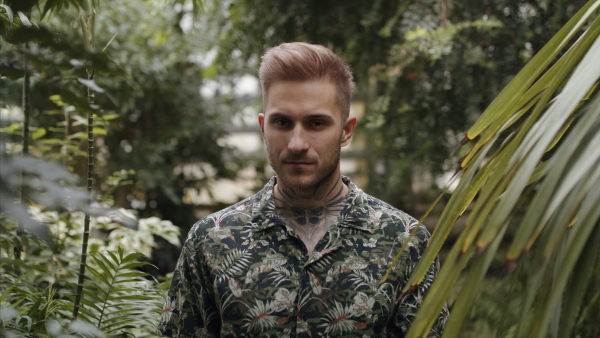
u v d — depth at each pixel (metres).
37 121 3.18
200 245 1.05
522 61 2.25
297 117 0.97
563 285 0.49
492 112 0.67
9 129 1.81
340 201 1.05
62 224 1.84
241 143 4.73
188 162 4.26
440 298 0.58
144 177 3.75
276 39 2.97
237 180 4.47
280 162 0.98
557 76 0.56
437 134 2.55
